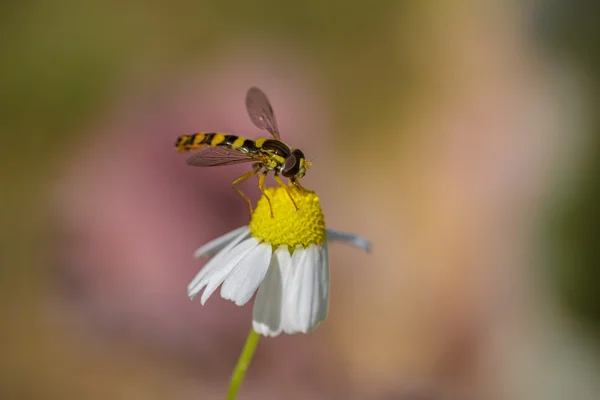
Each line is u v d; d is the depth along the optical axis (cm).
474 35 28
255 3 29
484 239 23
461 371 22
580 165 26
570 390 23
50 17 27
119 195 21
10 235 23
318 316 17
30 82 26
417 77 28
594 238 26
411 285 22
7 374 22
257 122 19
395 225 23
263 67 24
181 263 21
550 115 27
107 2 28
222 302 21
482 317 23
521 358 23
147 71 27
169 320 21
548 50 29
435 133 26
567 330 25
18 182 24
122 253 21
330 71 27
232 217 21
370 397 22
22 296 22
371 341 22
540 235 25
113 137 22
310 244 17
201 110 22
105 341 22
